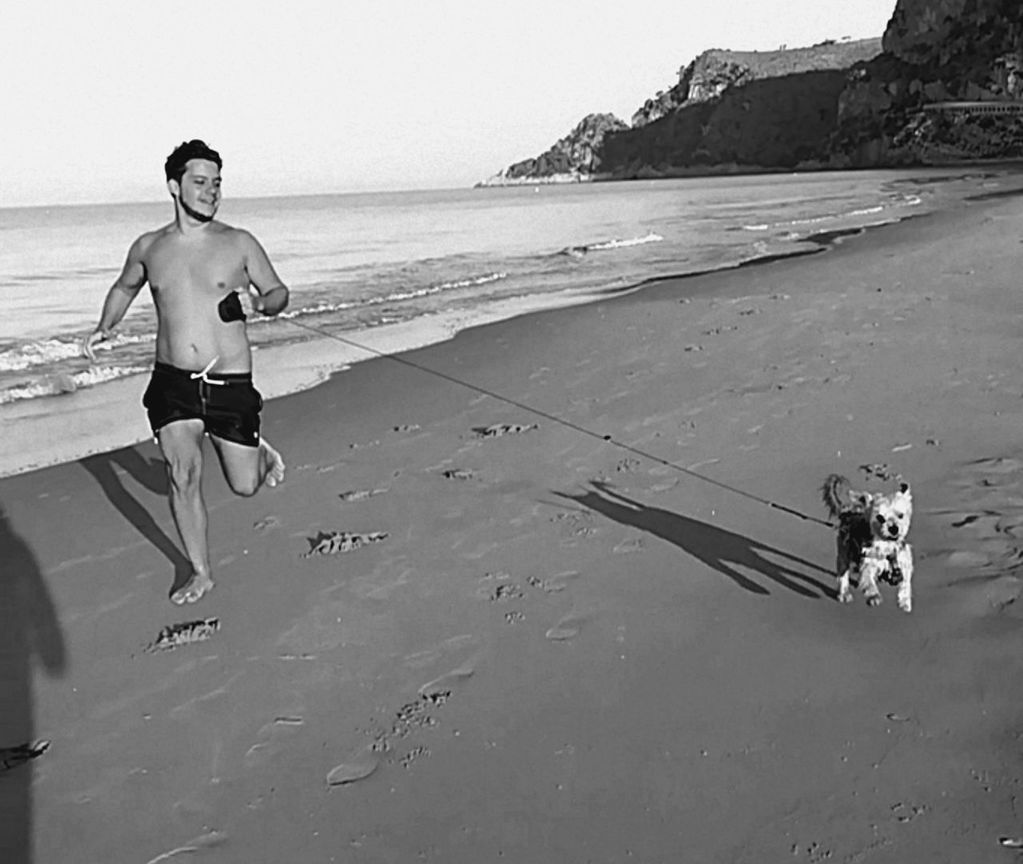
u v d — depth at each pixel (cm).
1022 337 920
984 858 282
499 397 855
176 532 600
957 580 452
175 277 454
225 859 307
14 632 469
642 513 569
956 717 352
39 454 810
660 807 317
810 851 291
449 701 388
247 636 452
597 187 14625
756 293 1328
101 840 319
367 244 2936
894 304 1159
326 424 806
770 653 407
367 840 311
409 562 521
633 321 1173
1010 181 5012
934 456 614
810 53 19962
